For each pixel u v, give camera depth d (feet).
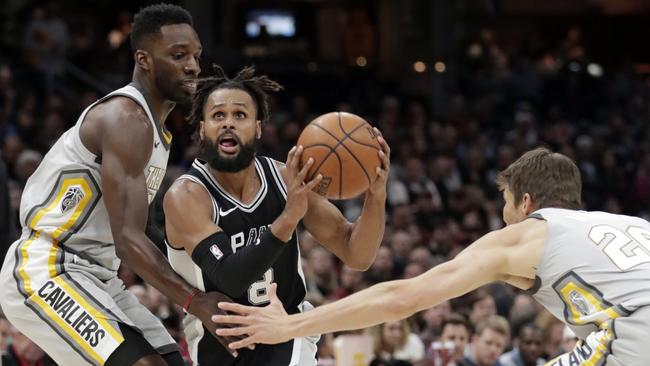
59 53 50.29
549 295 12.70
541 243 12.57
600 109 59.31
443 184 44.27
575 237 12.54
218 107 13.56
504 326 23.72
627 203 49.90
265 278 13.85
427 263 32.68
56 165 14.25
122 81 52.06
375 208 14.01
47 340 13.98
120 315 13.99
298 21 67.05
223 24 63.93
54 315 13.88
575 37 64.34
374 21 67.72
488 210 41.91
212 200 13.70
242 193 13.93
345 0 67.41
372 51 67.62
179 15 14.40
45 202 14.28
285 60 62.59
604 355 12.18
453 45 61.00
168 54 14.25
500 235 12.66
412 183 42.98
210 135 13.57
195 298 13.26
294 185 12.88
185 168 39.65
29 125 42.73
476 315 27.07
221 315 12.95
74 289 13.93
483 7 68.39
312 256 30.94
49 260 14.06
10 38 60.80
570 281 12.44
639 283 12.20
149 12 14.32
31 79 48.32
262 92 13.98
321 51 67.41
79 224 14.17
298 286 14.25
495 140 52.65
